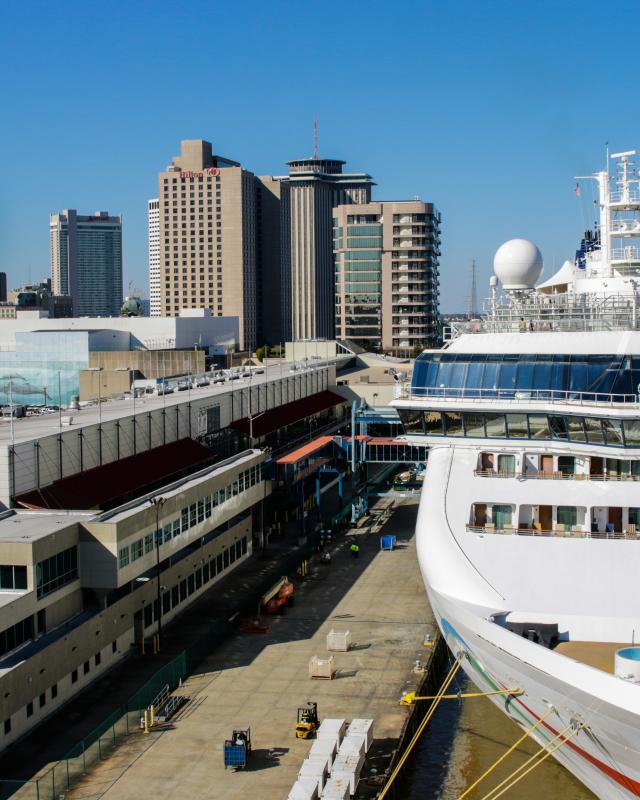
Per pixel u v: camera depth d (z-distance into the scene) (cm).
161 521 7150
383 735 5547
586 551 4925
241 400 11325
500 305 7488
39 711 5725
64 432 7644
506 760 5516
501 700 4775
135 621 7000
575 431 5747
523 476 5650
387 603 8019
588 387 5875
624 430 5475
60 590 6162
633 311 6406
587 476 5625
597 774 4259
